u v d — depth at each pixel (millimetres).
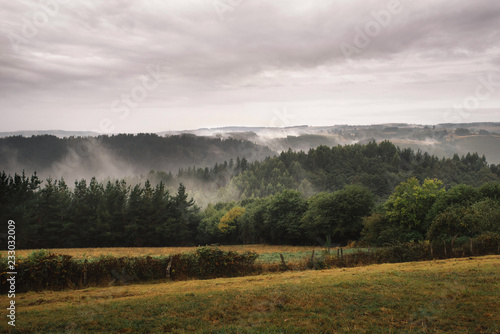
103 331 10117
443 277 16391
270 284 16969
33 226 77875
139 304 13156
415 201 47875
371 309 11398
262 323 10359
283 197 81625
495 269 18031
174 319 11023
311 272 22500
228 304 12570
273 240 82688
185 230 99688
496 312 10469
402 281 15828
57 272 18703
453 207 42000
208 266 22438
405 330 9359
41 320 11312
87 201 95938
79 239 85625
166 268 21594
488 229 34125
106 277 19969
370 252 27891
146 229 92562
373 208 66375
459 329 9336
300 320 10523
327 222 65438
